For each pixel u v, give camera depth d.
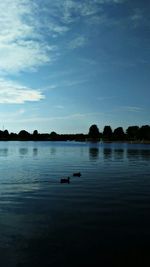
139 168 61.44
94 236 19.39
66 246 17.78
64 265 15.65
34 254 16.83
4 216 23.61
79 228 20.83
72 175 49.34
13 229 20.55
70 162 77.19
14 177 46.41
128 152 135.12
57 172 53.59
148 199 29.98
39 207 26.58
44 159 88.50
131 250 17.34
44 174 50.44
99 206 27.02
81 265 15.66
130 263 15.86
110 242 18.39
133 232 20.06
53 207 26.59
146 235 19.55
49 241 18.56
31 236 19.33
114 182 41.66
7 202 28.58
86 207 26.62
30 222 22.09
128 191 34.47
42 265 15.66
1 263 15.83
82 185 38.91
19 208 26.17
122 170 57.50
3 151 141.62
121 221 22.34
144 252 17.09
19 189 35.81
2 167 62.66
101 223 21.91
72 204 27.77
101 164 71.00
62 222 22.09
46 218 23.16
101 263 15.88
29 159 88.38
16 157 97.69
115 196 31.53
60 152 134.12
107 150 157.38
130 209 25.88
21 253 16.91
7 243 18.23
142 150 158.62
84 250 17.36
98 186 38.09
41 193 33.22
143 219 22.86
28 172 53.31
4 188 36.53
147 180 43.69
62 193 33.25
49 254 16.84
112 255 16.72
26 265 15.63
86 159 88.62
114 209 25.89
